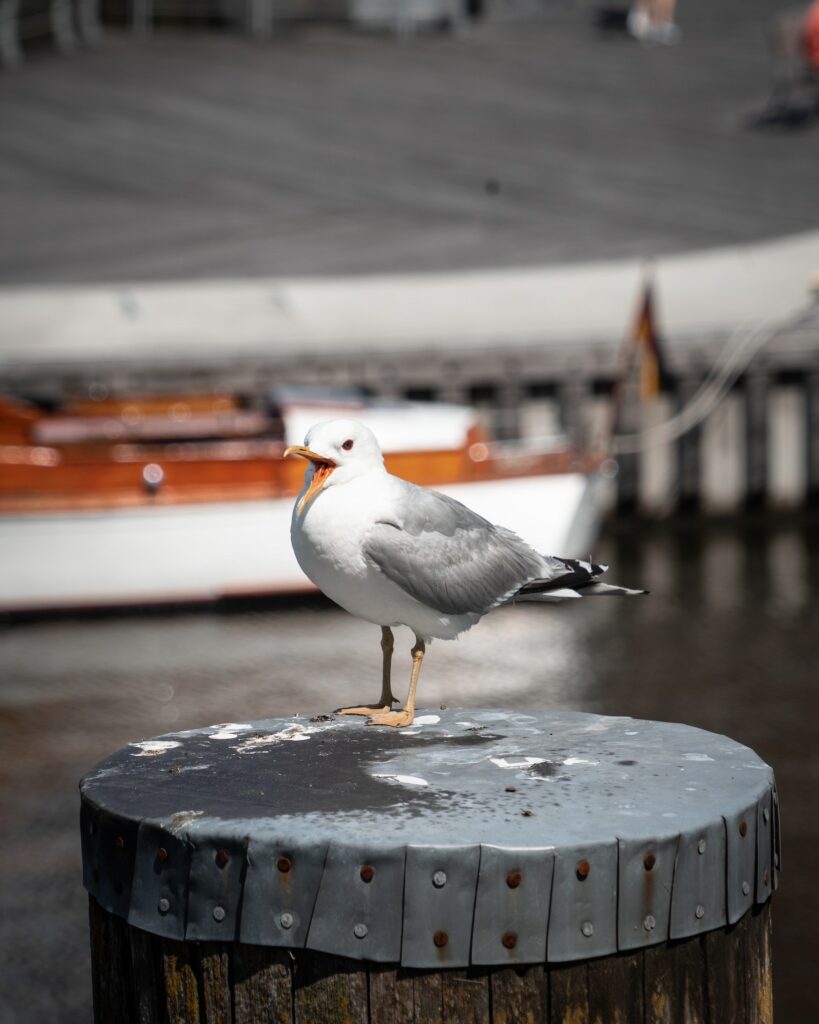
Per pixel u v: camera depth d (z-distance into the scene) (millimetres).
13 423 20734
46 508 20547
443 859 3334
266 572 21234
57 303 27375
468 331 25656
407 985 3385
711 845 3531
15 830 12453
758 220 31531
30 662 18672
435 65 46125
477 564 4969
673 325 25734
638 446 25453
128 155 37781
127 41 48875
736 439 25953
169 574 21016
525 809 3646
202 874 3498
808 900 10930
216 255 30422
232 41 49188
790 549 24281
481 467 20656
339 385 24391
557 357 24703
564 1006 3398
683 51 46844
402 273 28922
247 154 37719
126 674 17938
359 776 4016
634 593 5145
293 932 3416
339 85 43812
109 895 3711
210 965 3525
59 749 14836
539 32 49906
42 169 36875
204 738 4574
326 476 4875
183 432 21234
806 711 15484
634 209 32688
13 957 10133
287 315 26641
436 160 36875
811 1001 9656
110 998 3779
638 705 15844
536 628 19297
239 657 18625
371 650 18719
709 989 3568
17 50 47594
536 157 36969
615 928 3400
